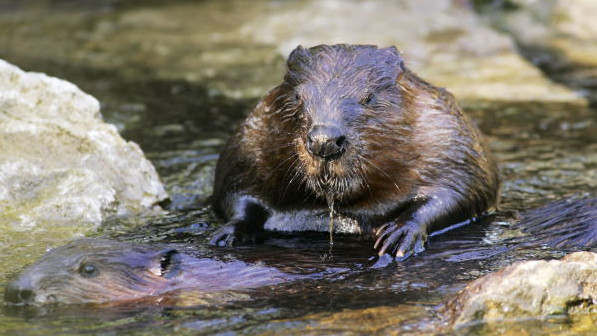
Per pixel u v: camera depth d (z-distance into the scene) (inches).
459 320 294.8
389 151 402.3
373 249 398.9
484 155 452.1
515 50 896.9
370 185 410.3
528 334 285.1
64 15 1107.9
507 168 531.8
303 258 380.5
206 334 289.9
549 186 496.1
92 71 809.5
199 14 1098.1
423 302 318.0
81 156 474.6
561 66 836.6
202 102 703.1
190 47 922.7
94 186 453.1
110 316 308.8
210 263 361.7
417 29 964.6
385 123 397.4
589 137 599.8
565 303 301.3
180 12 1114.7
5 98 478.9
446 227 419.2
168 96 721.0
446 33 944.3
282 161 413.1
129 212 456.1
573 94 732.0
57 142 474.9
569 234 402.3
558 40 934.4
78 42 946.1
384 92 400.8
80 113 493.0
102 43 943.0
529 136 605.3
